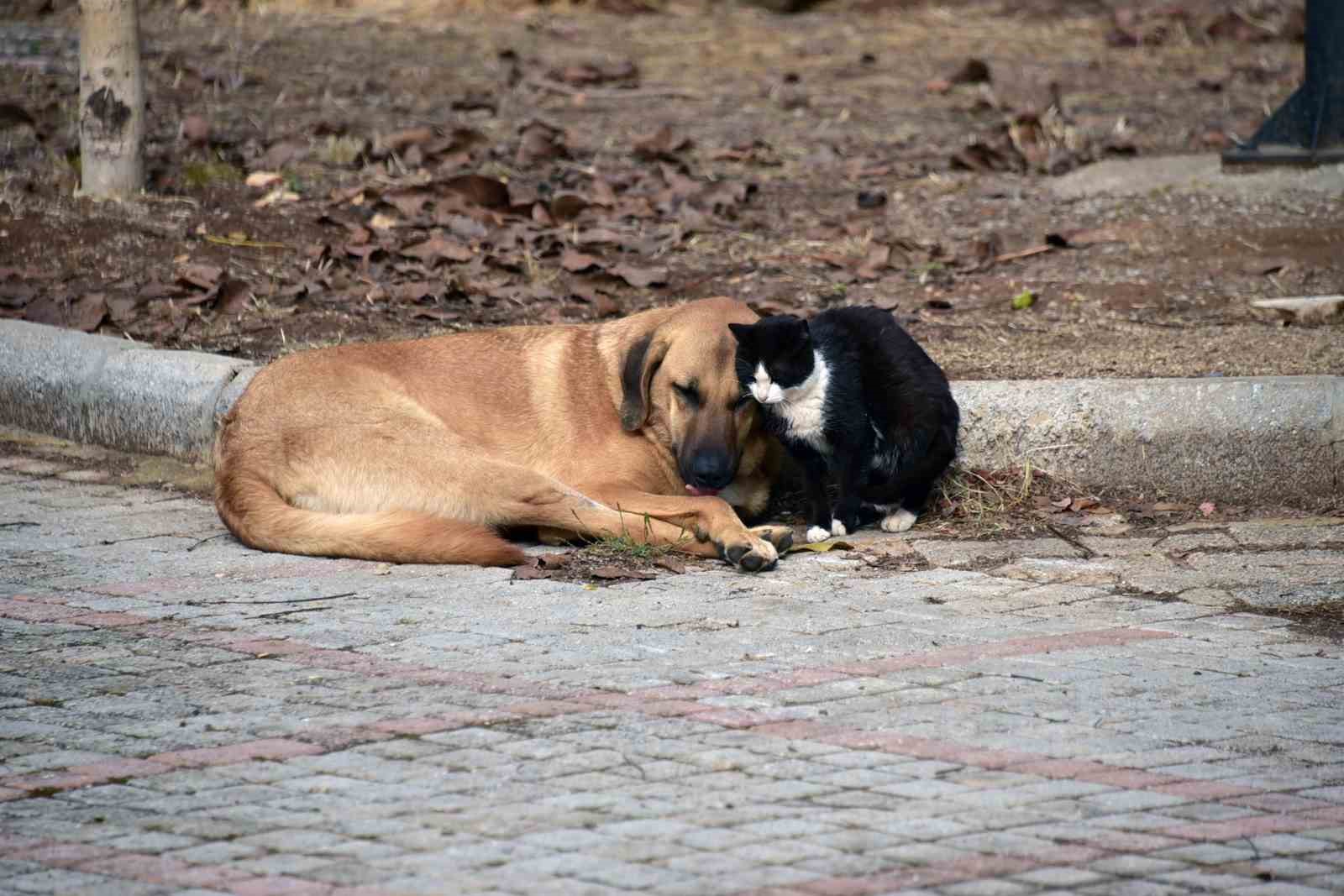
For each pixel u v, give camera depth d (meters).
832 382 10.41
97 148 16.64
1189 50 26.75
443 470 10.47
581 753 6.81
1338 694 7.52
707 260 16.02
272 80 22.61
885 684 7.65
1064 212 17.30
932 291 15.08
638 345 10.62
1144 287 14.95
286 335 13.95
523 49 25.84
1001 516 10.95
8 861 5.87
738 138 20.66
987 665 7.94
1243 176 17.89
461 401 10.88
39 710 7.45
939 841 5.96
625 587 9.52
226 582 9.65
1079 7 29.84
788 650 8.20
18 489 11.95
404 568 10.01
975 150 19.22
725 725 7.12
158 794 6.45
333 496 10.59
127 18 16.50
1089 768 6.63
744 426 10.62
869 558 10.17
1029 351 13.05
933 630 8.56
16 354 13.45
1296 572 9.56
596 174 18.50
